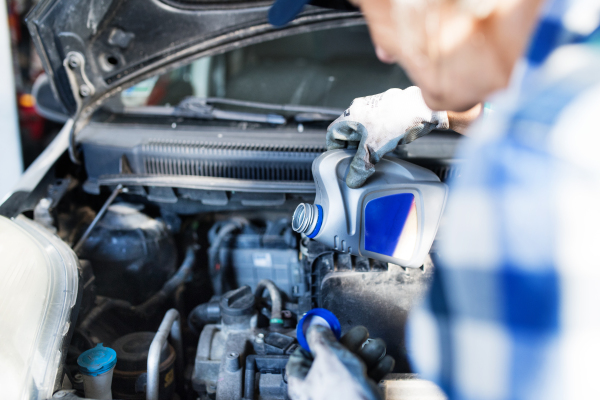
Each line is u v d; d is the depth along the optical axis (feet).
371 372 2.48
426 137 5.49
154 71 5.33
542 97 1.45
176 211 5.69
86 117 5.64
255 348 4.22
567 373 1.41
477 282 1.50
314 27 5.27
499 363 1.48
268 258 5.50
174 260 5.47
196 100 6.14
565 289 1.38
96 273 5.13
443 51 1.68
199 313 4.87
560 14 1.44
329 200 3.24
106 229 5.21
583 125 1.37
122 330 4.84
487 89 1.76
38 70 13.99
